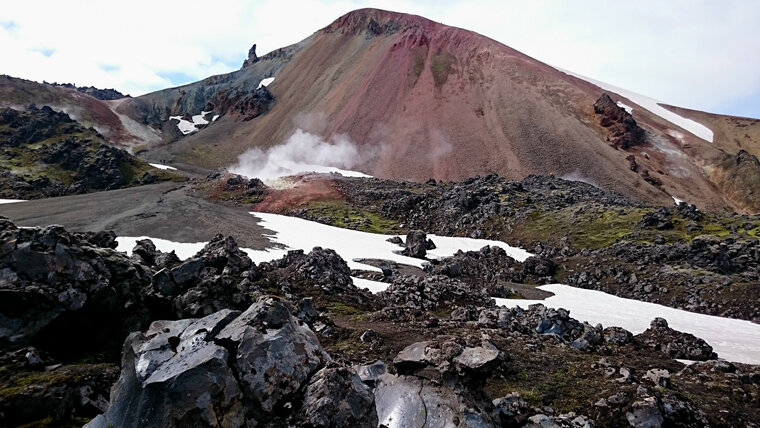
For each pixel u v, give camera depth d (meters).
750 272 70.88
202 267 25.89
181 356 14.41
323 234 109.88
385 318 38.81
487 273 72.75
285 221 122.44
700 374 30.58
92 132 188.12
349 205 148.88
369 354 28.73
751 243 78.12
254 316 15.56
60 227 21.42
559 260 90.62
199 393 12.78
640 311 62.75
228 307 23.05
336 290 46.25
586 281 80.62
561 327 38.97
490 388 25.36
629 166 194.38
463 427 17.44
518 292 70.19
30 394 14.71
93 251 21.94
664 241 87.38
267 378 13.95
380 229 125.69
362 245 101.69
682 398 25.47
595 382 26.73
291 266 50.88
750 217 97.12
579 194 134.50
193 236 92.00
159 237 88.75
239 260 42.72
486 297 49.53
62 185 145.12
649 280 75.44
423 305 45.94
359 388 14.67
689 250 79.50
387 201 145.25
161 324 16.73
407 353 21.27
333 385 14.13
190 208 125.62
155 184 167.62
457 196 135.75
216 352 13.91
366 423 14.12
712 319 60.69
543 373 27.95
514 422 20.34
